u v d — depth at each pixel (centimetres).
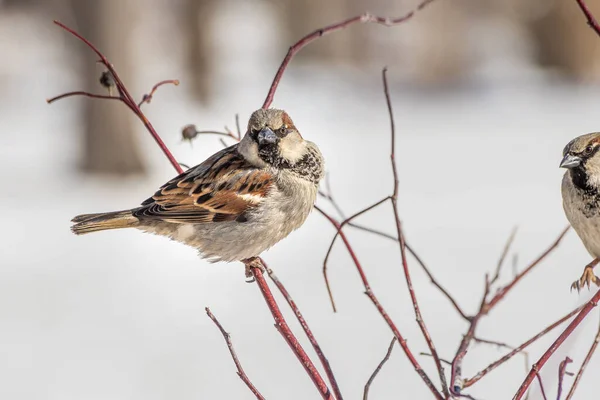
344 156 2205
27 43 4097
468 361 936
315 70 3784
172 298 1199
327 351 984
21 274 1307
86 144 2034
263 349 1008
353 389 895
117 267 1352
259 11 4278
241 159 613
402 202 1697
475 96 3253
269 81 3447
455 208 1641
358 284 1217
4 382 928
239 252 615
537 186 1823
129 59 2047
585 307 420
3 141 2473
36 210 1709
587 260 1294
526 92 3247
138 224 618
